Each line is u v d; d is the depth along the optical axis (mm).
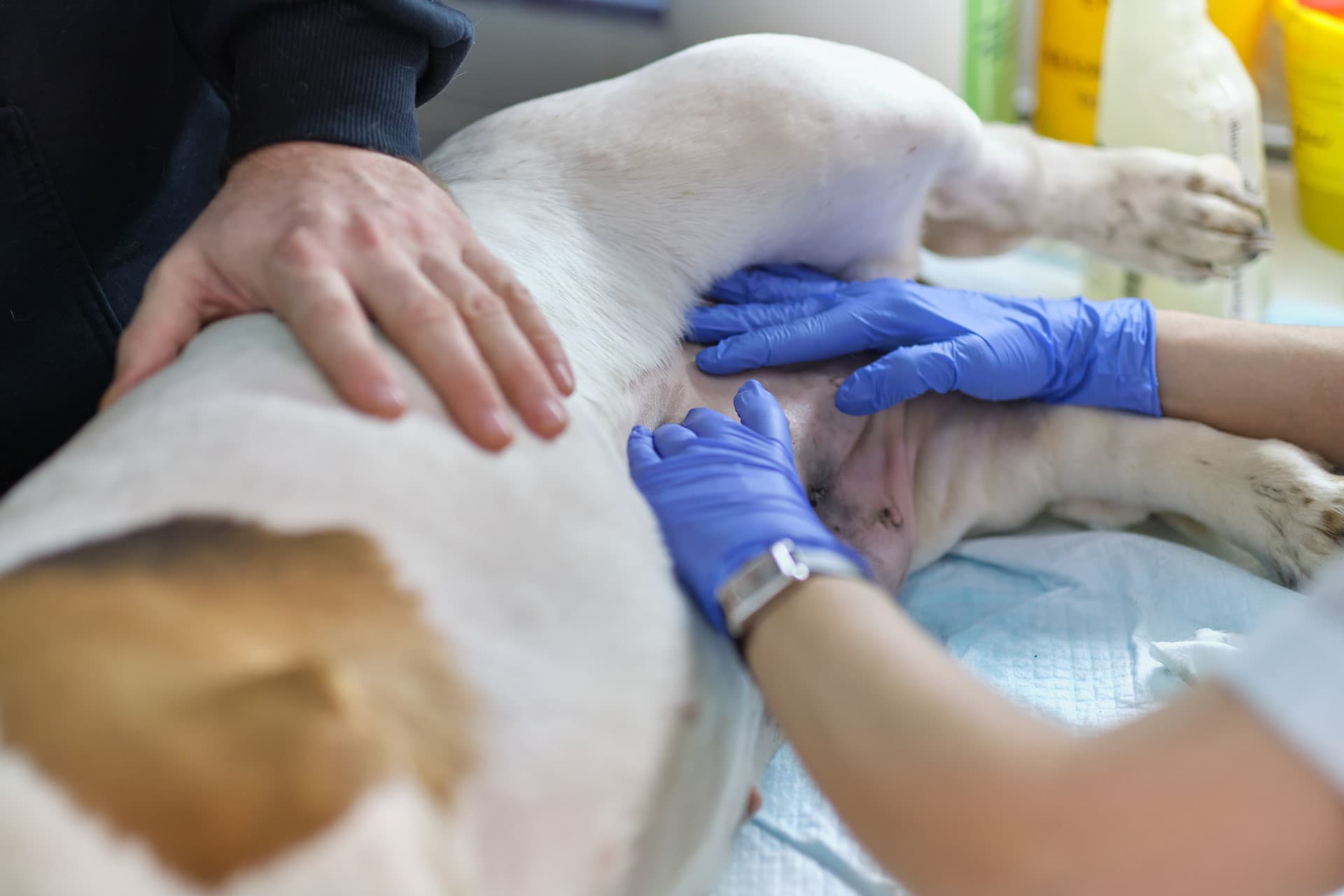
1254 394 1142
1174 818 504
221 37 1025
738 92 1181
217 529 666
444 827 624
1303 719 483
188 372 798
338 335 779
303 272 818
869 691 654
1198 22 1506
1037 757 564
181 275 889
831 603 725
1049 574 1186
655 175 1163
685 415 1123
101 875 520
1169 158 1384
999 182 1398
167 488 692
